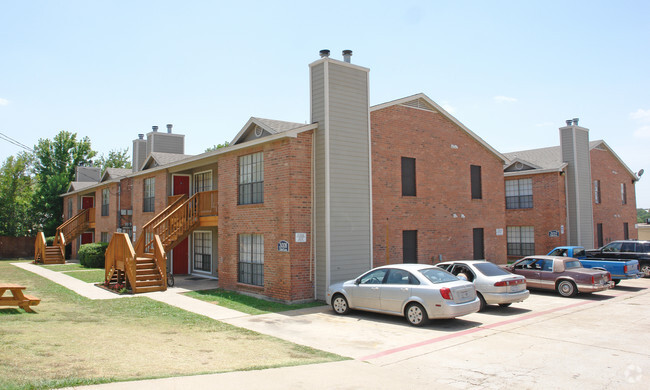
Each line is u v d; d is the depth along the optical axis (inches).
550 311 516.4
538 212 1093.8
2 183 1635.1
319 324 451.5
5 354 292.5
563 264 634.2
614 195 1269.7
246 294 644.1
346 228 603.2
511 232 1155.9
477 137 845.8
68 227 1355.8
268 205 616.1
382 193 681.6
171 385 243.6
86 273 914.1
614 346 360.8
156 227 737.0
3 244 1507.1
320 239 590.2
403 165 724.0
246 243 668.1
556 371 296.4
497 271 537.6
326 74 597.9
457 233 797.9
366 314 502.3
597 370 298.5
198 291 673.0
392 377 281.4
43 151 1925.4
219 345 359.6
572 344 367.2
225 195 708.7
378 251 663.8
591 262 741.9
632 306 548.1
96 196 1283.2
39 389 223.6
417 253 727.1
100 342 347.3
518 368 303.1
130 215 1078.4
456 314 420.8
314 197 600.4
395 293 453.4
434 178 767.1
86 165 1990.7
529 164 1101.7
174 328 421.1
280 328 433.1
